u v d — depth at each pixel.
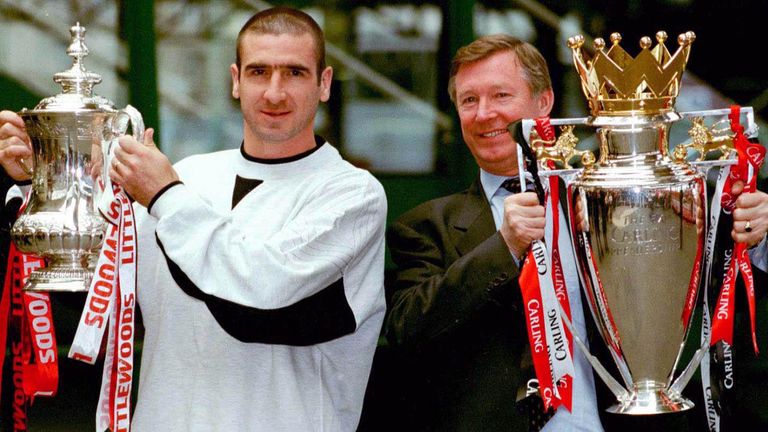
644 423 5.98
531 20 9.32
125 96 9.22
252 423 5.71
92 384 8.85
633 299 5.53
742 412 8.91
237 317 5.45
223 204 5.92
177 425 5.75
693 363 5.67
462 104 6.36
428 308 5.88
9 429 6.40
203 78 9.32
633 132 5.48
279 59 5.80
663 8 9.42
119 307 5.57
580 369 5.97
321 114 9.41
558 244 5.79
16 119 6.10
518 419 5.93
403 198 9.34
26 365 6.28
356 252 5.76
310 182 5.90
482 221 6.26
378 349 8.19
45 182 5.89
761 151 5.57
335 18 9.36
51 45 9.23
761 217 5.62
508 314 6.01
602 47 5.44
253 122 5.88
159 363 5.82
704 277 5.84
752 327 5.68
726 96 9.45
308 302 5.63
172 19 9.24
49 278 5.81
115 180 5.50
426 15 9.36
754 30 9.38
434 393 6.14
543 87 6.39
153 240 5.96
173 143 9.32
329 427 5.87
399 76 9.41
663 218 5.44
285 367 5.75
